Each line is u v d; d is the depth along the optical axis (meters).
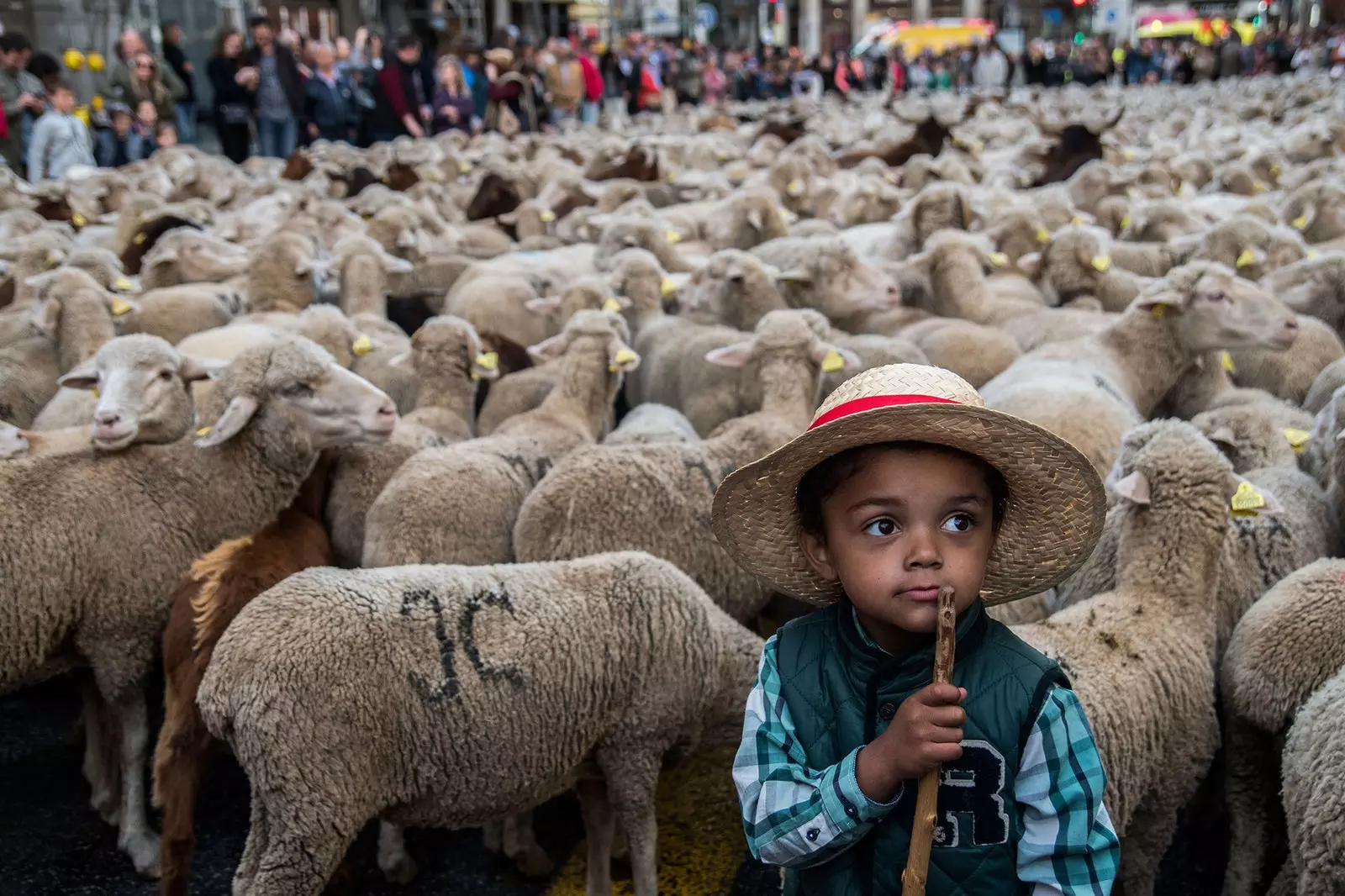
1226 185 11.79
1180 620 3.02
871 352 5.58
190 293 7.17
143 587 3.77
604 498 3.82
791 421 4.62
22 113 13.70
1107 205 10.29
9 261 8.34
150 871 3.57
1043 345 5.79
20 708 4.69
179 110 18.00
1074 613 3.05
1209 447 3.09
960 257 7.08
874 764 1.59
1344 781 2.33
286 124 17.11
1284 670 2.95
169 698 3.24
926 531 1.61
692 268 8.38
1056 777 1.66
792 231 9.49
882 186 11.26
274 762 2.72
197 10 23.44
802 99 28.19
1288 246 7.44
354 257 7.29
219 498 3.95
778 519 1.80
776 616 4.32
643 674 3.01
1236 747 3.15
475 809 2.96
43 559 3.60
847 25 71.88
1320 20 40.50
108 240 10.05
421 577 2.98
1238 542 3.62
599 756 3.08
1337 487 3.91
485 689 2.84
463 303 7.47
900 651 1.73
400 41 17.72
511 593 2.98
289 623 2.79
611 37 42.56
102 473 3.82
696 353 6.07
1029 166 14.30
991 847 1.67
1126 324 5.64
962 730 1.59
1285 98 22.69
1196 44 49.44
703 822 3.74
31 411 5.77
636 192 11.69
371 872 3.56
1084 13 63.81
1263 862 3.13
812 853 1.67
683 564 3.88
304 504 4.20
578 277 6.79
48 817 3.90
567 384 4.95
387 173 13.93
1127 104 26.73
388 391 5.89
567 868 3.57
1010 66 37.38
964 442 1.59
